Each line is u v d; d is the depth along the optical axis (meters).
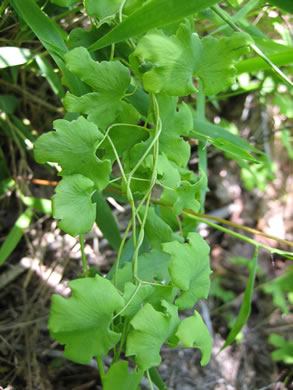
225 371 0.38
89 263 0.34
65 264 0.33
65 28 0.25
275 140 0.51
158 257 0.18
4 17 0.21
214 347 0.40
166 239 0.18
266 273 0.48
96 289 0.13
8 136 0.30
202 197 0.23
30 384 0.28
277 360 0.41
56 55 0.17
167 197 0.17
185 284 0.15
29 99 0.31
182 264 0.15
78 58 0.15
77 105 0.15
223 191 0.48
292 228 0.53
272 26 0.28
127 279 0.17
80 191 0.14
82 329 0.13
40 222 0.33
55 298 0.13
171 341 0.16
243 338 0.42
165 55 0.14
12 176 0.30
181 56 0.14
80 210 0.14
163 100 0.17
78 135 0.14
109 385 0.14
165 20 0.14
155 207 0.22
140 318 0.14
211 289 0.44
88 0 0.16
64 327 0.13
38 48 0.25
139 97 0.20
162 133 0.17
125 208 0.37
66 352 0.13
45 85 0.32
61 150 0.14
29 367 0.29
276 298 0.45
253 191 0.51
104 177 0.15
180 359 0.36
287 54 0.20
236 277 0.47
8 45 0.24
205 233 0.47
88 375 0.31
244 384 0.39
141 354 0.14
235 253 0.48
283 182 0.53
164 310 0.16
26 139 0.29
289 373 0.41
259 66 0.21
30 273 0.31
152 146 0.17
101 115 0.16
